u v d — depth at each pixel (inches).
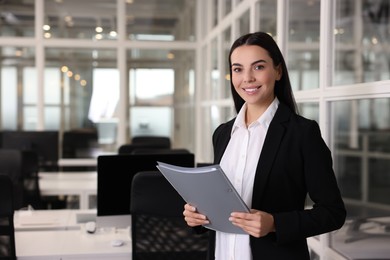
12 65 257.4
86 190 177.2
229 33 180.2
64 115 257.9
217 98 203.2
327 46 85.4
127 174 102.0
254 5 135.9
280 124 56.6
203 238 90.4
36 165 167.3
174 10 257.8
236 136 61.9
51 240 103.3
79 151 257.3
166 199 89.1
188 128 265.0
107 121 259.3
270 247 55.7
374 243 117.9
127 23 254.7
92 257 93.9
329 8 85.4
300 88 115.6
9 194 86.9
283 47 111.5
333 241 85.7
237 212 52.2
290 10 113.1
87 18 251.9
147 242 90.9
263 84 56.6
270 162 55.2
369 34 308.5
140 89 262.2
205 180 51.2
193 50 261.1
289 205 55.4
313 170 53.9
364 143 308.3
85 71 257.4
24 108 259.9
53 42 247.1
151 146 175.3
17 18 245.9
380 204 249.1
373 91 66.3
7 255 88.1
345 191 280.1
